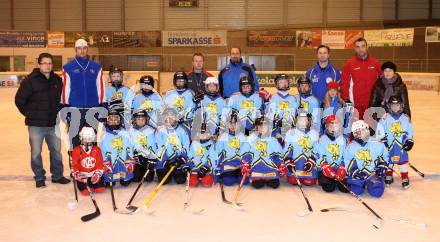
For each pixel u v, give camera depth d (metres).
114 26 26.22
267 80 18.97
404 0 24.81
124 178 4.99
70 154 5.12
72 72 5.23
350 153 4.80
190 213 4.15
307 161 4.88
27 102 4.90
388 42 20.06
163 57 23.42
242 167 4.88
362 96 5.74
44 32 22.41
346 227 3.81
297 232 3.69
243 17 25.97
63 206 4.37
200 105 5.52
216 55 22.50
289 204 4.42
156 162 5.12
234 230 3.73
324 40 21.42
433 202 4.51
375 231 3.72
